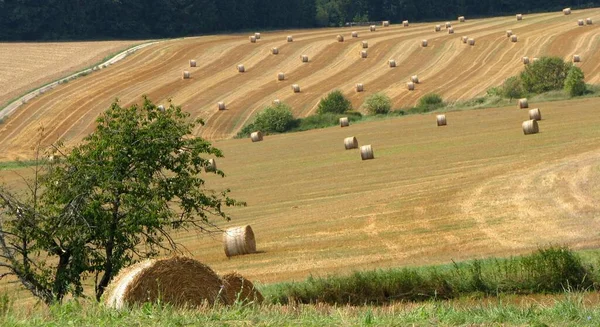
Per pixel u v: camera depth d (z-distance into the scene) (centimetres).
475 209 9694
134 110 6191
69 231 5647
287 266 8044
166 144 6069
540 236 8119
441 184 11531
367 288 6125
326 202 11625
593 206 9194
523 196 10019
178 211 9894
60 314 3180
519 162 12412
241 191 13450
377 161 14675
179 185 6094
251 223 10744
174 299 3869
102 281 5869
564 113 18012
